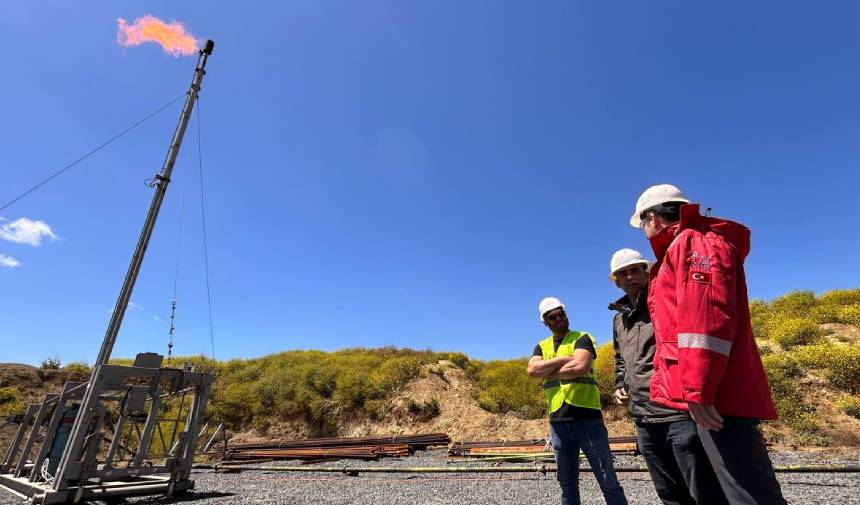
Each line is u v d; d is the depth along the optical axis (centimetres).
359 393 1734
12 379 1742
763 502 172
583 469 866
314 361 2091
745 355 186
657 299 214
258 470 1116
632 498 608
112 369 720
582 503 599
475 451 1200
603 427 352
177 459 758
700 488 208
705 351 171
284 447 1431
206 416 1750
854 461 805
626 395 319
